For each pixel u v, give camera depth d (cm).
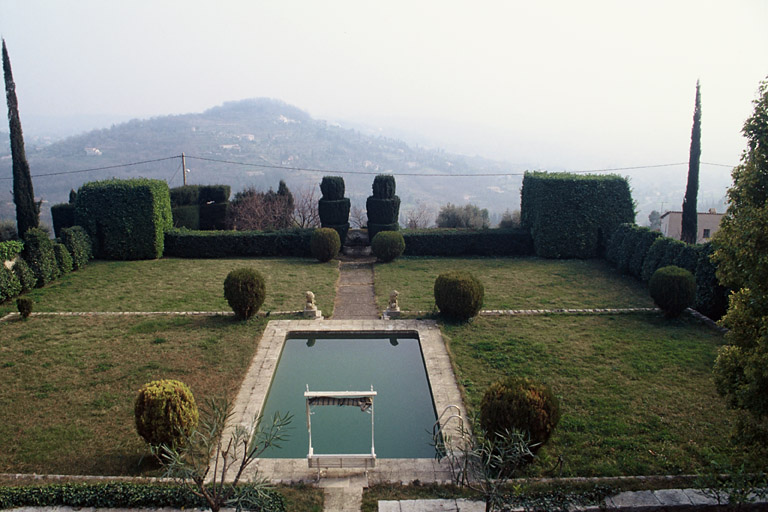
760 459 829
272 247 2511
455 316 1581
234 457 741
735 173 794
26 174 2561
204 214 3247
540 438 865
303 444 1040
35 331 1493
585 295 1844
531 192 2562
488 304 1748
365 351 1481
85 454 940
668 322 1558
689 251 1728
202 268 2233
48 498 800
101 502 797
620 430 996
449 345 1411
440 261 2425
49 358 1318
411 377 1330
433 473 908
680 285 1520
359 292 1950
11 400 1118
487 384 1197
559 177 2455
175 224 2933
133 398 1131
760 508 777
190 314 1645
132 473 893
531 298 1812
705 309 1609
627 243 2133
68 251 2120
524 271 2203
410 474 905
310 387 1270
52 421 1041
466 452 778
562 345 1398
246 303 1565
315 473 912
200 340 1441
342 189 2581
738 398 771
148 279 2044
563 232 2425
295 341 1531
